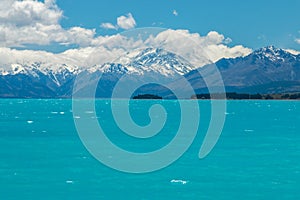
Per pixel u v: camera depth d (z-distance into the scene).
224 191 37.22
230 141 69.31
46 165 47.88
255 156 54.19
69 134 79.06
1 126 97.25
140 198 35.25
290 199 35.00
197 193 36.56
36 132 82.69
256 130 87.31
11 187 38.28
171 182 40.28
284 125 99.75
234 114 148.62
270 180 40.88
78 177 42.16
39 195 35.94
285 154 55.66
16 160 50.88
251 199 34.97
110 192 36.88
